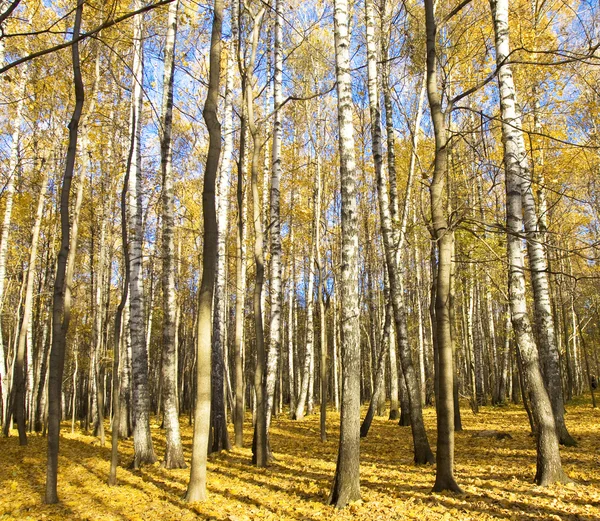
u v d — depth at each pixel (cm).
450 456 692
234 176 2295
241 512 639
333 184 2323
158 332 3238
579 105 1260
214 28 733
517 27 1195
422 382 2323
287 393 4209
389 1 1351
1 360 1702
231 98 1356
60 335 760
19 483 887
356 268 704
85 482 864
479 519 563
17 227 2020
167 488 792
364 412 2298
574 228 1505
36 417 2005
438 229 711
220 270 1284
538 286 1116
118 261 2445
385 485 748
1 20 401
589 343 3812
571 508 592
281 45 1216
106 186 1911
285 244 2636
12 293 2491
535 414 729
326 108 2066
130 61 1317
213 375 1216
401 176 1731
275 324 1154
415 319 2808
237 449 1216
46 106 1482
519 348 747
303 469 920
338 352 3048
